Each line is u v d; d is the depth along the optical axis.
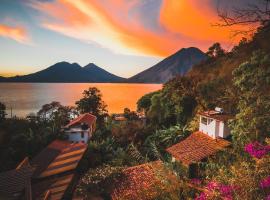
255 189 5.98
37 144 38.22
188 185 8.05
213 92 32.25
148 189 11.45
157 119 43.12
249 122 14.12
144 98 57.31
